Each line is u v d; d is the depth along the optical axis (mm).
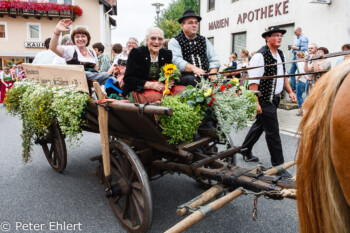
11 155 5141
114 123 3053
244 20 14047
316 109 1057
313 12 10359
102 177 3232
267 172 2293
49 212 3184
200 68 3846
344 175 918
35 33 24109
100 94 2732
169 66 2902
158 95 3004
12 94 3967
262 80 3877
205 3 17312
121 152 2906
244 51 9812
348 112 887
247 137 4594
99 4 24078
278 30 3824
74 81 3088
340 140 905
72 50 4223
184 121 2414
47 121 3326
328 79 1056
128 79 3102
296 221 2936
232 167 2465
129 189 2771
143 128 2660
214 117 2902
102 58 6453
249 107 2984
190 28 3826
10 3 22156
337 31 9508
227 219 2990
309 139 1050
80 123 3307
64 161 4070
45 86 3525
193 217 1808
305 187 1078
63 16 23109
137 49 3168
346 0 9148
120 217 2889
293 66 9539
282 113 8523
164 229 2842
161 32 3143
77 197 3539
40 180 4047
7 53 23703
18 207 3291
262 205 3271
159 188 3781
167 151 2709
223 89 2814
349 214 1030
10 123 8102
